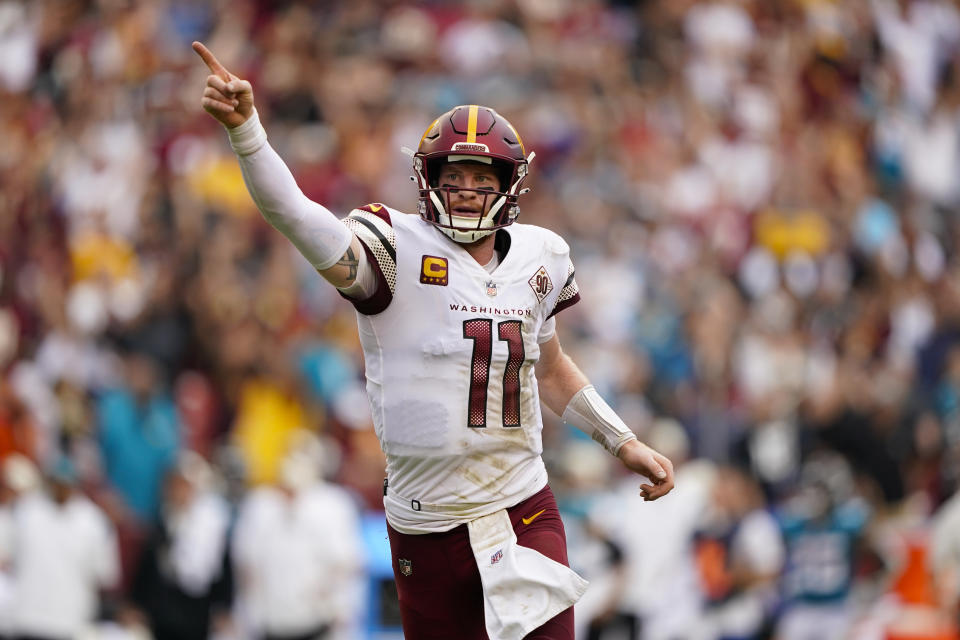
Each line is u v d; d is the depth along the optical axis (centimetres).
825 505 3094
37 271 4656
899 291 4716
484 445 1370
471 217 1362
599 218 4838
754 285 4725
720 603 2995
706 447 3725
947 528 2952
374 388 1385
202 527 2994
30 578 2925
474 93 5403
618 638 2898
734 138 5519
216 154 4938
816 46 6075
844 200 5212
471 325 1352
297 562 2920
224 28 5812
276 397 3759
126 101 5550
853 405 3622
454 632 1430
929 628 2966
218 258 4212
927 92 6325
